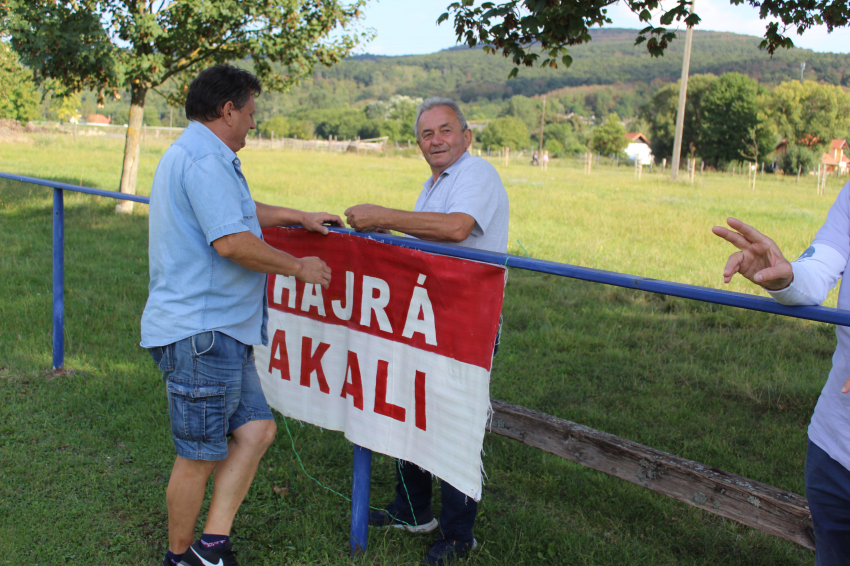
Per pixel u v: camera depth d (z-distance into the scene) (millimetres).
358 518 2551
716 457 3643
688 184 28141
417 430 2350
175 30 10344
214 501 2330
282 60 11102
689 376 4879
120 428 3615
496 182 2598
